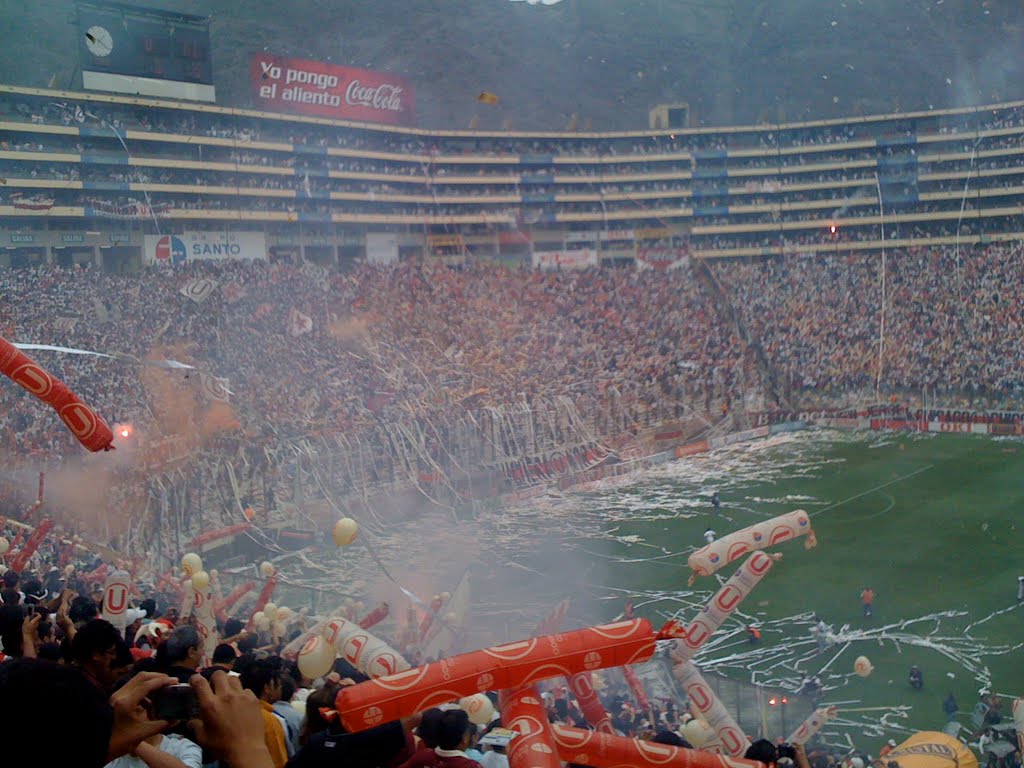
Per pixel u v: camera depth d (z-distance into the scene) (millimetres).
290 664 9945
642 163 89250
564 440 56781
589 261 85812
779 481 53594
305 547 40656
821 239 87188
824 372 70812
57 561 24500
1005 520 44094
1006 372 66000
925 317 72438
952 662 29234
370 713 4340
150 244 66000
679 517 47250
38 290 49719
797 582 37438
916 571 38000
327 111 78250
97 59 64250
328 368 54781
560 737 5398
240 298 57781
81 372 43000
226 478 41125
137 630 12195
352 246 81438
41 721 3016
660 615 34031
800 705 26406
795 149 88312
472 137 85875
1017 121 84688
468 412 53469
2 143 59875
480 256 86875
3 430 36562
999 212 83312
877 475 53625
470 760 5324
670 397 64625
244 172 71688
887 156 87125
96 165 63219
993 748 20250
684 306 76812
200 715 3984
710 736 11086
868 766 18969
